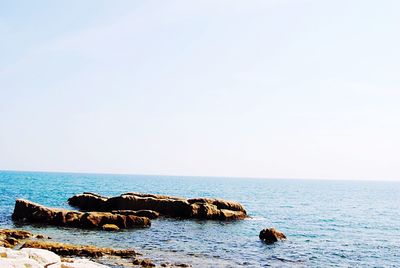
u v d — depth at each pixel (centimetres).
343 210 7862
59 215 4091
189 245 3328
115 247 3078
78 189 12175
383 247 3769
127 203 5200
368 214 7231
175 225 4438
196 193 12275
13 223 4119
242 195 11712
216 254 3016
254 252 3181
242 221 5122
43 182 16325
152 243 3322
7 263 1205
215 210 5109
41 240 3166
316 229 4872
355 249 3597
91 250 2642
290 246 3531
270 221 5369
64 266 1323
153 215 4894
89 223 3969
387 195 15438
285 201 9744
